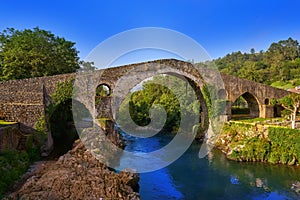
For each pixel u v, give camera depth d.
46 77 27.14
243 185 18.44
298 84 64.19
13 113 22.47
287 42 110.75
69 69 37.31
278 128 24.58
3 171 14.95
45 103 24.92
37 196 12.30
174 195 16.64
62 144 26.97
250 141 25.75
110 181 14.77
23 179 15.42
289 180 19.31
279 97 41.28
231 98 37.44
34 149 21.03
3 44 35.09
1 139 17.16
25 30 36.06
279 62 90.81
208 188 17.86
